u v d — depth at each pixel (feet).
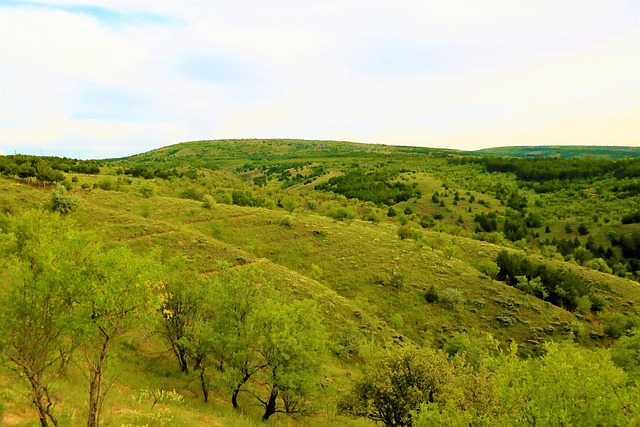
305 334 70.85
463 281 215.31
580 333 184.85
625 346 124.36
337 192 638.53
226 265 84.99
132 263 32.32
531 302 203.82
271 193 445.37
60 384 47.65
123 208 232.32
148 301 33.06
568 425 35.06
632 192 513.04
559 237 423.64
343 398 71.97
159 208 248.52
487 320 186.80
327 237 251.60
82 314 29.66
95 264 31.32
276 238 240.94
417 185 648.79
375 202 553.23
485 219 443.32
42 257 28.81
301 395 69.41
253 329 69.82
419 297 196.24
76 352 58.13
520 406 39.42
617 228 417.49
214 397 71.05
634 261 348.18
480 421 42.19
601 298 222.48
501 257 250.37
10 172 236.22
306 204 415.64
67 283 29.27
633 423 33.19
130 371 68.08
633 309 224.12
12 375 44.11
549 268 238.68
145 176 414.82
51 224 34.99
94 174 370.32
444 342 169.37
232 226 244.83
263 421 65.00
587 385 36.91
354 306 166.20
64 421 37.70
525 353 168.04
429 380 65.10
